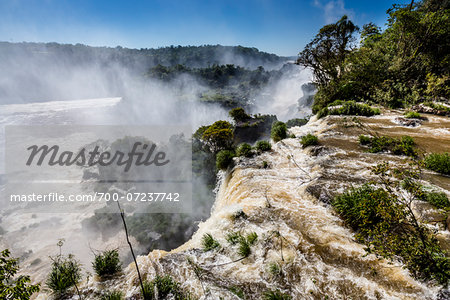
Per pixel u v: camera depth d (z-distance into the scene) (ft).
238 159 44.55
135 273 19.61
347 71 84.64
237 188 36.01
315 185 29.45
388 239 15.74
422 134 43.80
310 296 16.10
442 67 69.62
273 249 20.86
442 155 30.37
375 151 38.04
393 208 15.38
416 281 15.38
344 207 23.20
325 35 85.51
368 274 16.98
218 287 17.51
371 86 76.89
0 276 14.20
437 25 69.46
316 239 21.39
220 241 23.25
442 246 17.29
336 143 43.37
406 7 82.33
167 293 17.31
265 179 35.37
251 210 27.61
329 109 65.16
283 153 43.91
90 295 17.80
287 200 28.68
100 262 20.26
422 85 71.20
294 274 17.95
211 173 98.43
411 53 76.43
